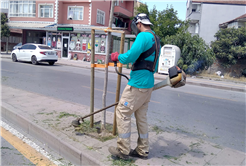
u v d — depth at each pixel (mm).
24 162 3033
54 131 3572
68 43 21766
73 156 3029
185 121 5086
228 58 17875
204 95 9039
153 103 6773
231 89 11844
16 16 25812
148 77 2584
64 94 7055
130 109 2633
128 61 2514
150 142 3428
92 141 3271
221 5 24438
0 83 7977
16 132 4004
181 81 2592
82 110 4914
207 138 4094
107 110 5539
